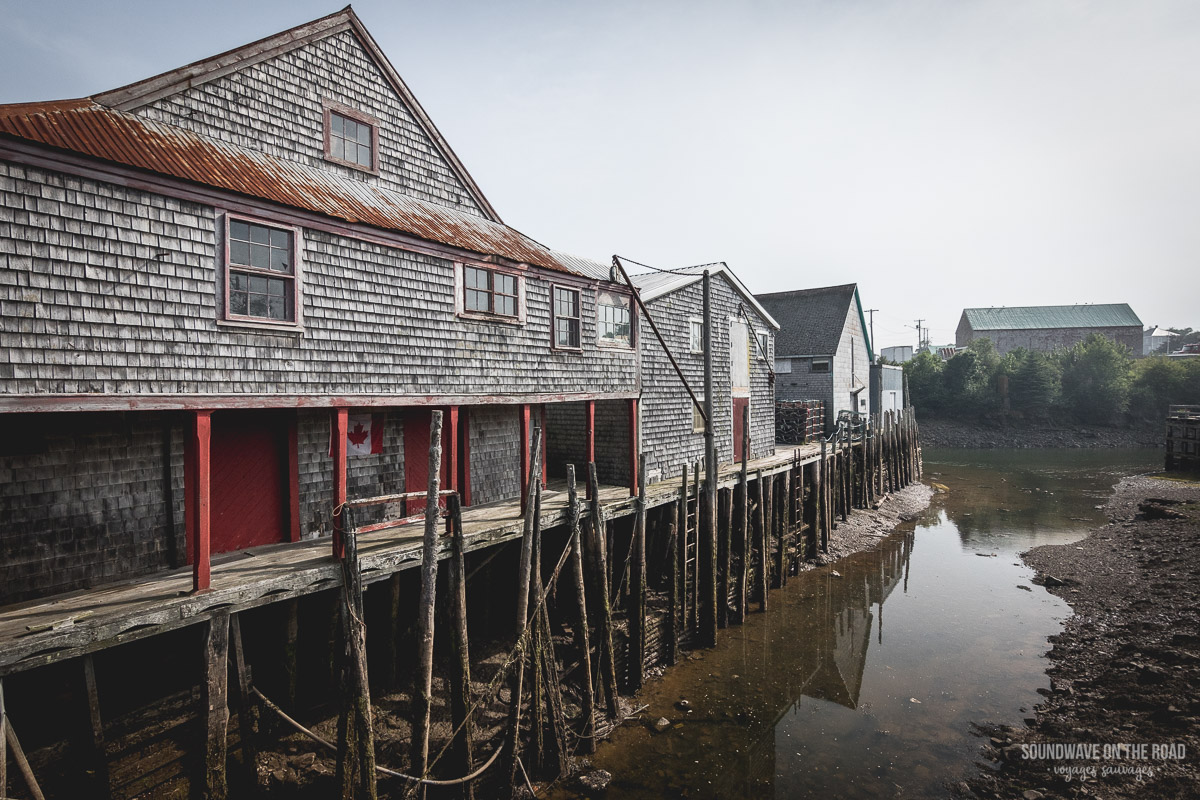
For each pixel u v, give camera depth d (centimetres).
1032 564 1916
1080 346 5566
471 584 1155
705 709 1097
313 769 808
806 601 1633
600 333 1357
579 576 977
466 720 809
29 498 721
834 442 2400
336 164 1123
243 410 931
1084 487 3197
